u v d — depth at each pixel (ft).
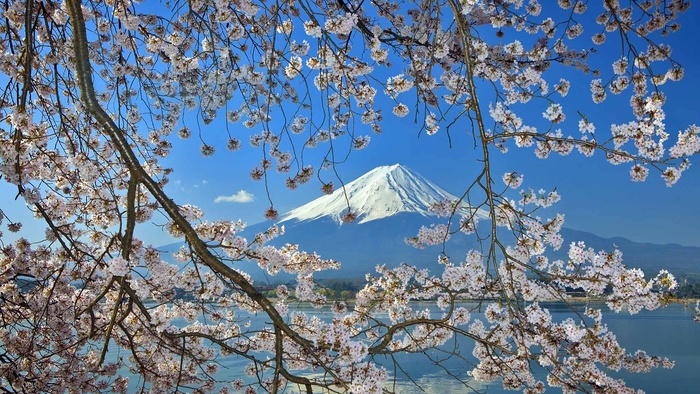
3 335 16.58
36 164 14.73
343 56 15.62
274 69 17.17
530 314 11.24
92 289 17.34
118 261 10.25
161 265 13.99
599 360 11.62
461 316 13.07
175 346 12.14
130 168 9.90
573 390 11.56
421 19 13.02
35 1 15.40
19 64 15.42
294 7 17.97
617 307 10.94
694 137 11.19
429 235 15.21
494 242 10.93
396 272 14.57
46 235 16.07
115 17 18.19
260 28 17.63
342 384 8.63
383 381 8.87
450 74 17.72
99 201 15.90
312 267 17.28
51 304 16.31
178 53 18.31
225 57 18.43
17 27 17.54
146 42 18.60
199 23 17.22
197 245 9.64
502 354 12.82
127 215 10.16
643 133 11.98
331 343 8.95
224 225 15.19
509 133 11.14
